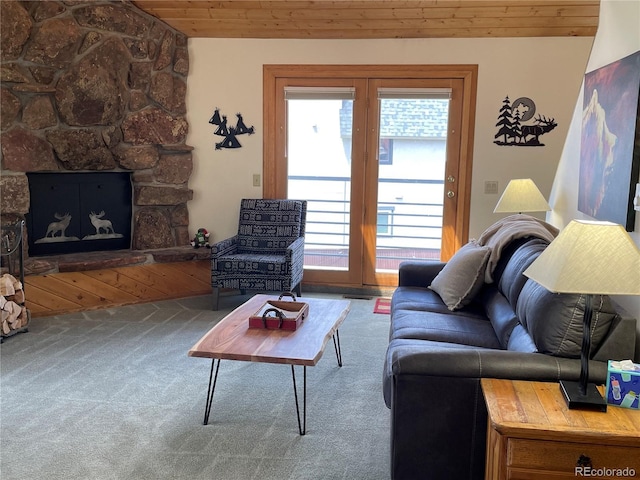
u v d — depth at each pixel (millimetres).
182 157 5031
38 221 4551
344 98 4926
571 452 1741
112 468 2365
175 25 4809
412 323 2990
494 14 4324
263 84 4973
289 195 5164
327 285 5266
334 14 4461
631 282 1723
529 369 2057
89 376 3297
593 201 3279
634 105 2607
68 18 4344
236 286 4547
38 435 2629
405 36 4750
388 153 5000
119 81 4637
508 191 4082
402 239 5121
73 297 4496
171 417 2812
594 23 4363
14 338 3912
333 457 2471
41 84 4320
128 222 4980
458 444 2111
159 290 4871
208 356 2531
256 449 2525
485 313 3215
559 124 4734
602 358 2090
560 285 1770
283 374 3357
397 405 2125
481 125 4832
